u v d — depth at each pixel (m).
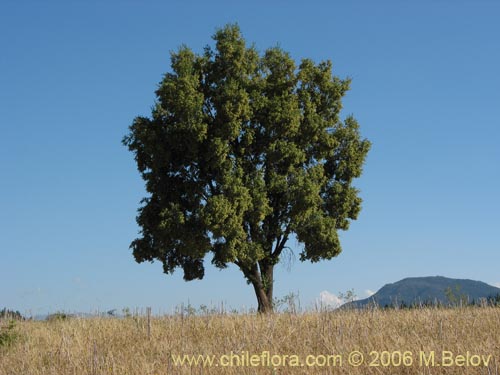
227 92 27.72
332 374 11.67
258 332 15.60
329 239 29.08
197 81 28.38
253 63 29.58
